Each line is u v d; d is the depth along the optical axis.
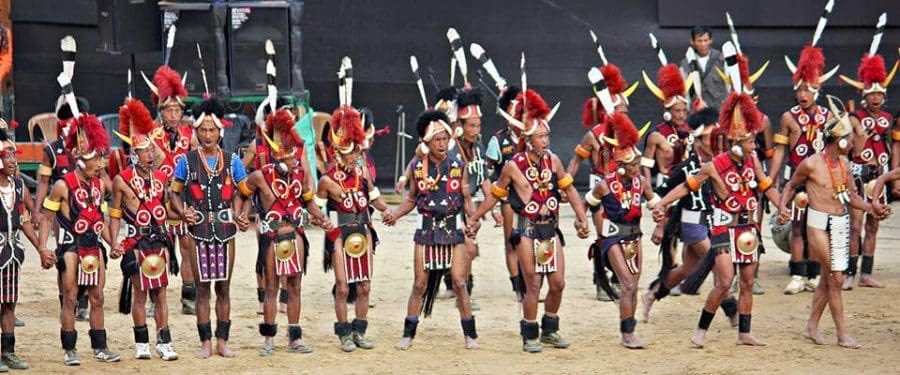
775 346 19.19
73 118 18.34
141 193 18.36
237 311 22.17
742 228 18.95
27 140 34.12
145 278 18.38
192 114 21.44
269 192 18.67
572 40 35.06
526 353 18.88
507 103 19.97
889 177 19.42
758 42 35.22
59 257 18.16
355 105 35.09
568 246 28.67
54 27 34.16
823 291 19.38
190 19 30.77
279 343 19.77
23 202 18.70
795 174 19.34
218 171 18.66
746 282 19.19
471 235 18.97
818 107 23.19
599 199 19.27
